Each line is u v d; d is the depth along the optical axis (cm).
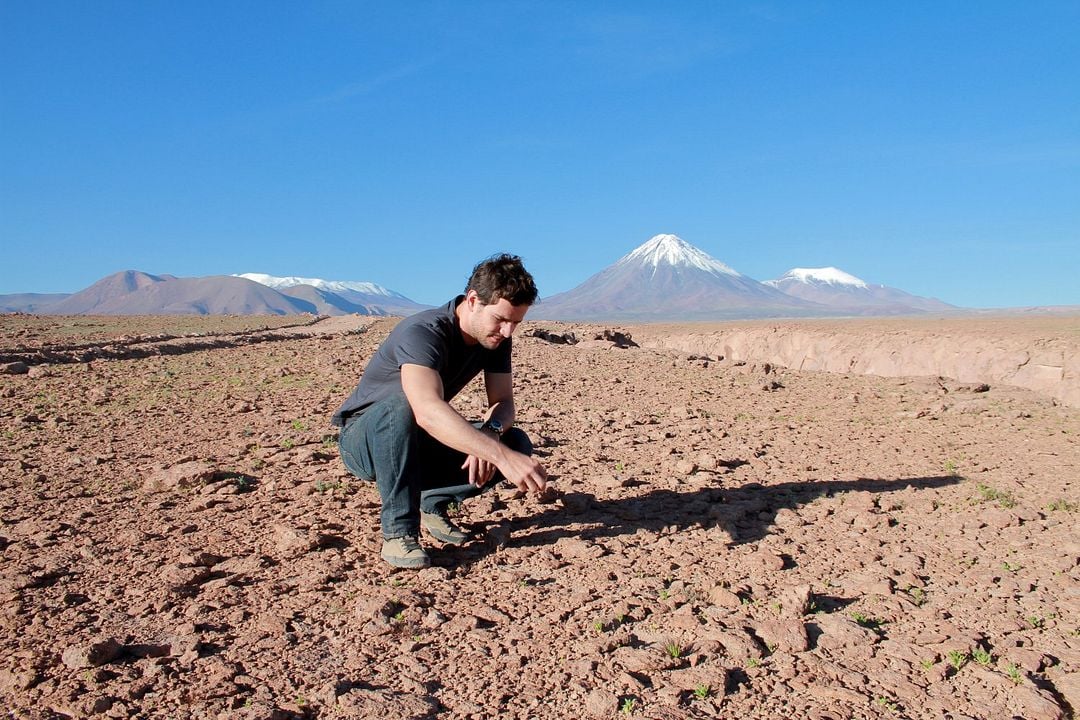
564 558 428
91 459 650
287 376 1362
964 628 357
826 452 772
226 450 696
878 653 330
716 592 377
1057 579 416
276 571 395
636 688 288
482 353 419
